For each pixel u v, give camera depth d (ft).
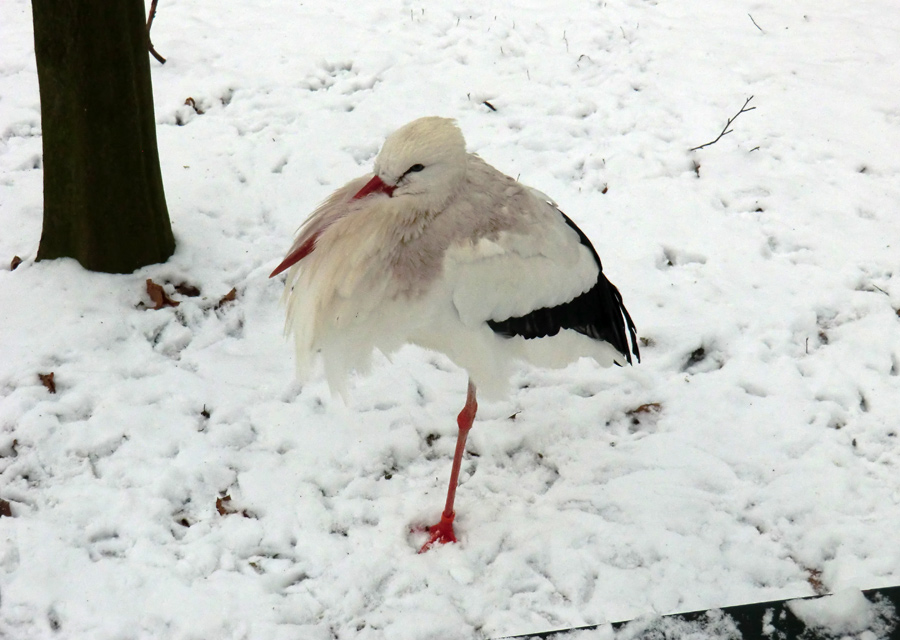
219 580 10.73
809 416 13.16
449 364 14.37
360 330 10.51
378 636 10.29
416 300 10.23
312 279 10.51
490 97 20.06
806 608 10.23
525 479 12.53
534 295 10.76
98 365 13.43
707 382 13.83
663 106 19.77
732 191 17.42
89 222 14.33
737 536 11.59
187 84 19.74
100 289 14.57
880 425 13.00
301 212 16.67
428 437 13.17
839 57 21.35
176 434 12.58
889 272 15.58
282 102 19.54
